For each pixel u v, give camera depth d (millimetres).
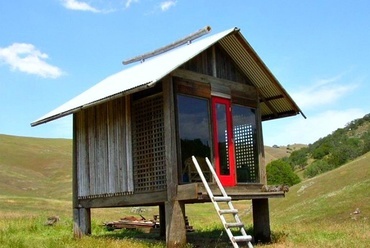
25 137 118188
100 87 16531
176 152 12078
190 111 12820
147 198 12781
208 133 13148
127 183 13406
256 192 13445
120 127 13891
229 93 14195
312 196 37406
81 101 14766
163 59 15438
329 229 18188
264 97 15727
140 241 14055
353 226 19859
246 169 14453
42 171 87062
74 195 15531
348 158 81500
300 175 94312
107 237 15078
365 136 101812
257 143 14891
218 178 12445
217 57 14125
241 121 14641
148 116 13016
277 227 19766
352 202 28359
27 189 70250
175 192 11797
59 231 17703
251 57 14023
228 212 10836
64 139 124250
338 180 38594
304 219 27547
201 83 13320
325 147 104000
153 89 12984
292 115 16250
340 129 125688
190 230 18891
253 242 14219
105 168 14336
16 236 15672
